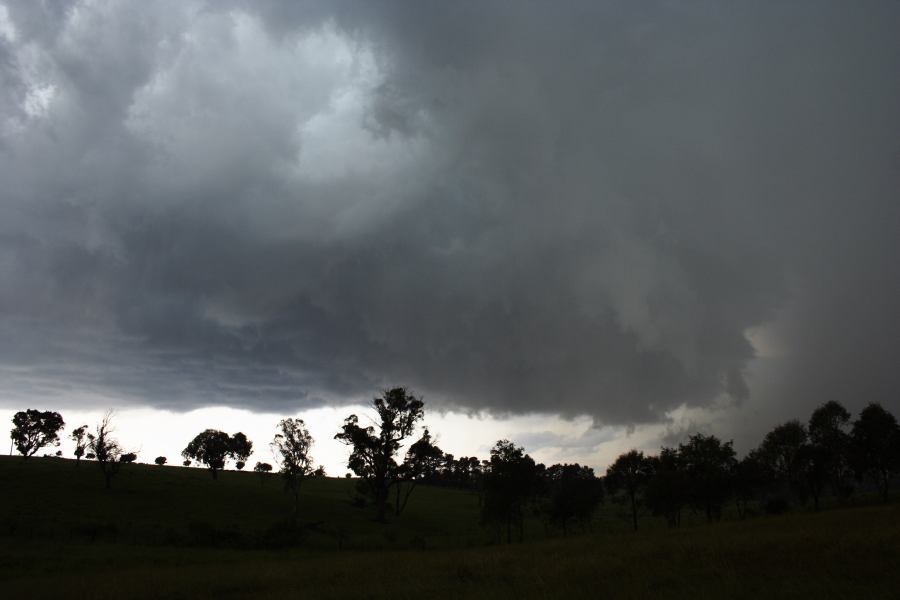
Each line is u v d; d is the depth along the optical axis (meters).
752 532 36.06
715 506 74.94
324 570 32.16
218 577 30.12
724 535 35.34
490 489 71.00
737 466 76.62
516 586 22.41
